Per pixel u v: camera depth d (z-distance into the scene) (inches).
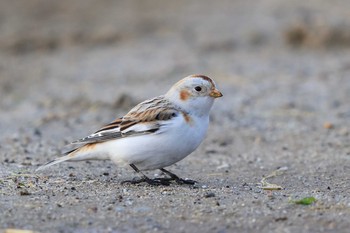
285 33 948.0
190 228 331.0
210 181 437.4
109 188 405.4
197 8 1219.9
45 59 973.8
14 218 343.0
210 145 565.6
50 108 719.7
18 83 856.9
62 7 1247.5
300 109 676.7
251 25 1047.6
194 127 397.1
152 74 847.7
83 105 719.7
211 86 400.8
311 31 933.8
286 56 893.2
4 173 441.1
